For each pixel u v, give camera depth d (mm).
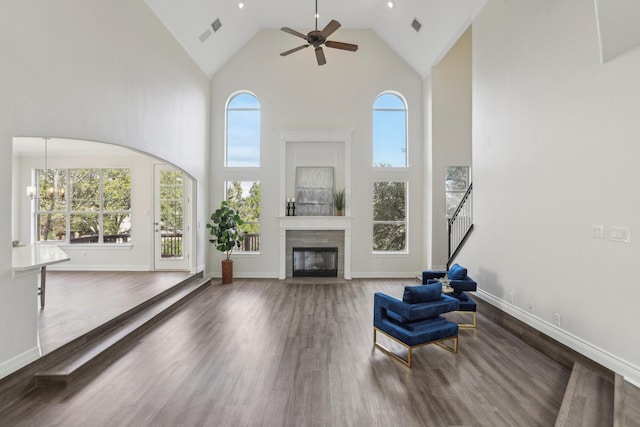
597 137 2945
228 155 7879
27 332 2906
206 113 7500
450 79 7246
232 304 5637
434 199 7262
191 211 6953
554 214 3479
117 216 7691
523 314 3986
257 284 7152
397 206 7879
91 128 3832
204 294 6312
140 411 2588
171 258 7602
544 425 2422
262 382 3037
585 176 3078
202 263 7387
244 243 7836
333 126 7719
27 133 2994
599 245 2934
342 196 7648
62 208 7641
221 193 7766
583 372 2984
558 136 3414
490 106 4703
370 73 7766
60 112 3369
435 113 7246
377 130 7859
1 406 2639
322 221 7609
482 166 4930
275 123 7742
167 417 2512
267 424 2438
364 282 7344
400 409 2625
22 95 2934
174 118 5941
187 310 5293
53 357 3139
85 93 3729
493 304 4625
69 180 7641
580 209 3139
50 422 2447
